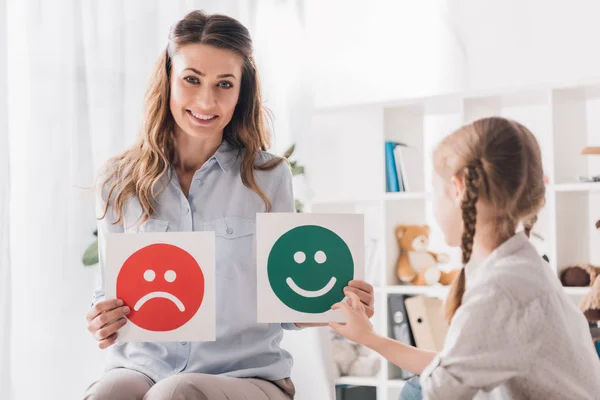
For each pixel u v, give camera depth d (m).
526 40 2.77
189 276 1.50
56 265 2.41
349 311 1.49
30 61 2.43
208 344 1.58
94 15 2.49
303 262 1.52
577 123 2.56
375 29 3.02
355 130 2.77
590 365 1.38
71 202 2.44
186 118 1.60
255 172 1.68
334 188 2.80
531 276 1.39
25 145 2.41
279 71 2.78
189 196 1.65
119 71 2.50
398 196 2.63
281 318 1.51
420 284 2.66
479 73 2.85
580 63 2.67
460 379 1.36
